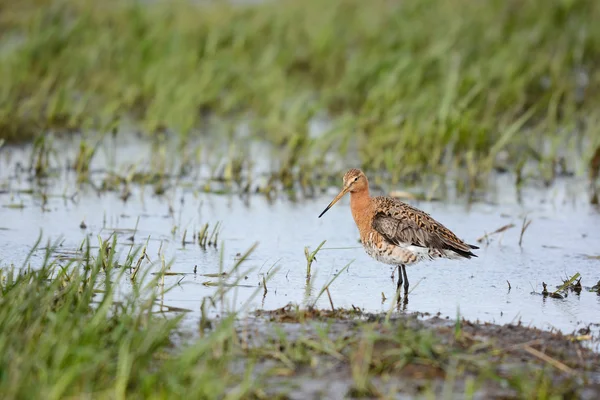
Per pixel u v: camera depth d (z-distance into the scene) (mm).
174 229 13844
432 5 29344
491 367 8797
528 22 27766
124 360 7594
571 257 13297
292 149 17969
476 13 28578
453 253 11766
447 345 9273
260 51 25812
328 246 13664
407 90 21500
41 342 8195
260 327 9906
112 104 20594
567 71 24594
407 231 11773
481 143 18484
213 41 24266
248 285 11641
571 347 9523
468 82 21109
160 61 23344
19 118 19844
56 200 15656
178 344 9203
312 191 17109
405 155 18141
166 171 18031
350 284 11961
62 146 19188
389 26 27688
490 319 10570
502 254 13430
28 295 9141
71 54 23875
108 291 9250
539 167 18094
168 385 7711
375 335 8961
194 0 30281
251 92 23266
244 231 14266
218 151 19469
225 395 8055
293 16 28359
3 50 24094
